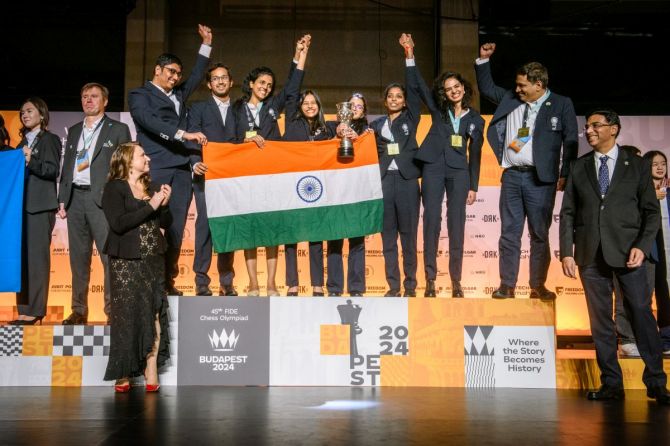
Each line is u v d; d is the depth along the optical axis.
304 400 4.03
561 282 7.53
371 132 5.38
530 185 5.11
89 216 5.24
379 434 2.93
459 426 3.15
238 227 5.22
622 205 4.27
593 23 9.62
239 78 9.57
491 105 9.73
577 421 3.33
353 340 4.95
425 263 5.31
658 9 9.47
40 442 2.75
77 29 10.09
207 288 5.25
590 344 7.07
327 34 9.67
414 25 9.72
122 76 10.59
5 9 9.12
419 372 4.93
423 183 5.35
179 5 9.61
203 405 3.79
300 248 7.42
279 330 4.94
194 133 5.07
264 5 9.67
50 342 4.87
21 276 5.35
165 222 4.53
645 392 4.59
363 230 5.28
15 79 10.56
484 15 9.27
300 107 5.46
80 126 5.41
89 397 4.14
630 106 10.43
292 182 5.30
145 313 4.26
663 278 5.36
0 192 5.23
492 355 4.95
